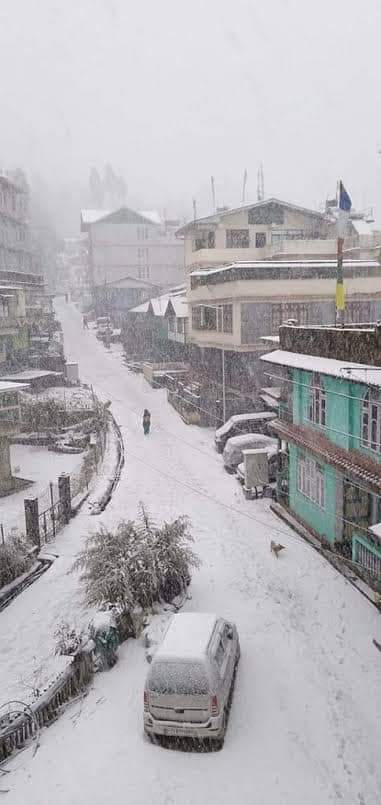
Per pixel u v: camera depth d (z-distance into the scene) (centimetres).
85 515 1983
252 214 3850
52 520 1822
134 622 1238
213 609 1359
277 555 1675
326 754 933
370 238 3969
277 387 3045
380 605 1388
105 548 1365
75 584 1499
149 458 2708
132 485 2317
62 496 1927
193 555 1446
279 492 2062
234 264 2947
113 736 956
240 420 2778
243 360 3162
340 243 1761
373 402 1338
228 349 3161
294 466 1925
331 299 3023
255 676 1122
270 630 1288
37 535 1714
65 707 1030
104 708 1025
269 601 1415
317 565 1627
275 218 3875
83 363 5375
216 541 1766
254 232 3862
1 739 909
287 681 1114
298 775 883
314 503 1777
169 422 3425
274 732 973
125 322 6200
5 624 1339
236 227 3841
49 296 6172
